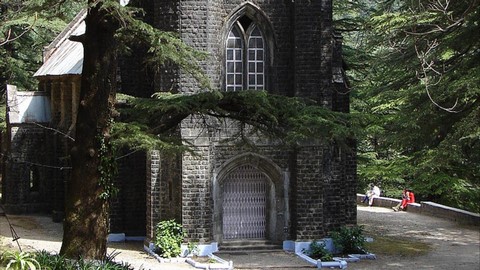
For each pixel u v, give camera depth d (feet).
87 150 58.29
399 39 100.63
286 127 62.13
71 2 56.90
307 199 95.66
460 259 95.86
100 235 58.70
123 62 99.66
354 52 144.87
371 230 121.08
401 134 91.15
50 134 133.39
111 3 50.60
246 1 95.96
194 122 91.61
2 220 123.75
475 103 84.74
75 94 126.52
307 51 95.86
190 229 92.07
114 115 59.57
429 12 86.89
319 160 95.76
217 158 94.68
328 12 97.60
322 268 87.20
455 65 87.81
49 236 105.60
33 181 139.54
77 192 58.44
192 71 57.52
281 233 97.25
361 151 151.53
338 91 101.91
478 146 98.12
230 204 97.19
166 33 53.72
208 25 93.25
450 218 135.13
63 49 146.10
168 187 94.22
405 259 95.30
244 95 60.39
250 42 97.60
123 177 101.65
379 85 122.21
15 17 55.52
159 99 61.62
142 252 94.17
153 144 56.13
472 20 82.84
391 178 136.15
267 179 97.50
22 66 163.73
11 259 54.70
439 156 80.43
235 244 96.02
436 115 88.17
